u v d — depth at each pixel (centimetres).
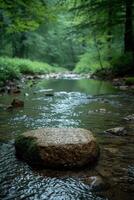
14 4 1736
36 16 1992
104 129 699
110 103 1065
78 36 3080
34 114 855
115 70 2161
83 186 414
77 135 506
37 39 4131
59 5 2453
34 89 1492
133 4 2244
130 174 455
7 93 1296
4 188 407
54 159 471
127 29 2289
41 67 3319
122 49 2988
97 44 3152
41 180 431
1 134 644
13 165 482
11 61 2436
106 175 451
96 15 2469
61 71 4188
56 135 503
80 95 1274
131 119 801
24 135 532
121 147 573
